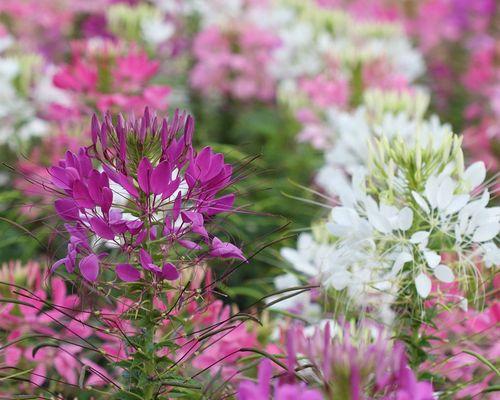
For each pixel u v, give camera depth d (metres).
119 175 1.18
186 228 1.20
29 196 1.77
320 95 2.17
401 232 1.30
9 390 1.39
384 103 1.73
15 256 1.81
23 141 1.94
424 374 1.28
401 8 3.49
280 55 2.52
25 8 2.80
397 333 1.30
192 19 2.75
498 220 1.28
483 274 1.33
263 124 2.35
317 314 1.50
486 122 2.21
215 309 1.36
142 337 1.21
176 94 2.44
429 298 1.30
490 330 1.36
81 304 1.23
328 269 1.34
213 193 1.20
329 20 2.70
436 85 2.93
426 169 1.30
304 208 2.05
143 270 1.20
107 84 1.81
